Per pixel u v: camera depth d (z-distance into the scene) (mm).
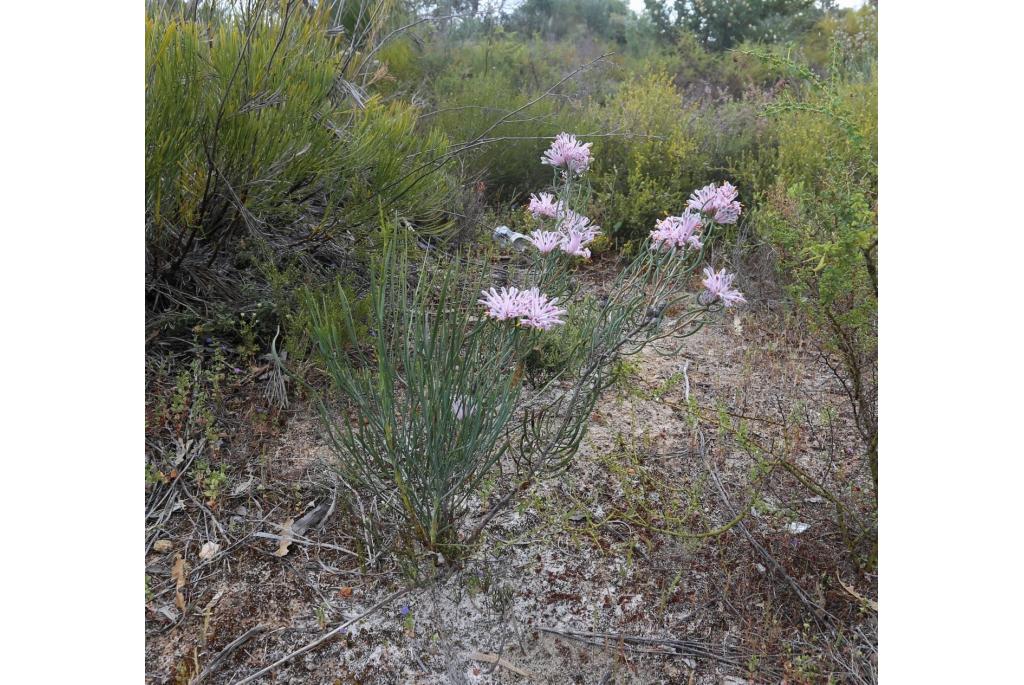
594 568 1847
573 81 5117
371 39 3363
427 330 1699
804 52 5957
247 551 1831
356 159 2672
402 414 1703
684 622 1705
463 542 1873
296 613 1679
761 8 6863
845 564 1862
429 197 3006
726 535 1951
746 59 6074
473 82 4438
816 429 2404
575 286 2354
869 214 1688
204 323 2387
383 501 1812
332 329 1738
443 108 4023
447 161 3279
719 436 2344
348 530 1901
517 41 5824
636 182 3916
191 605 1674
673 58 6703
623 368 2207
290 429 2213
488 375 1761
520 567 1840
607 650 1627
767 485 2127
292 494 2006
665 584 1807
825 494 1829
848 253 1688
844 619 1705
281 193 2607
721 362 2824
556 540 1926
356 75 3250
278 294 2445
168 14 2637
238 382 2318
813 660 1597
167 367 2307
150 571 1750
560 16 7195
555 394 2412
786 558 1869
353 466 1919
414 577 1714
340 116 2980
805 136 3920
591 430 2352
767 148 4207
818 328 1993
